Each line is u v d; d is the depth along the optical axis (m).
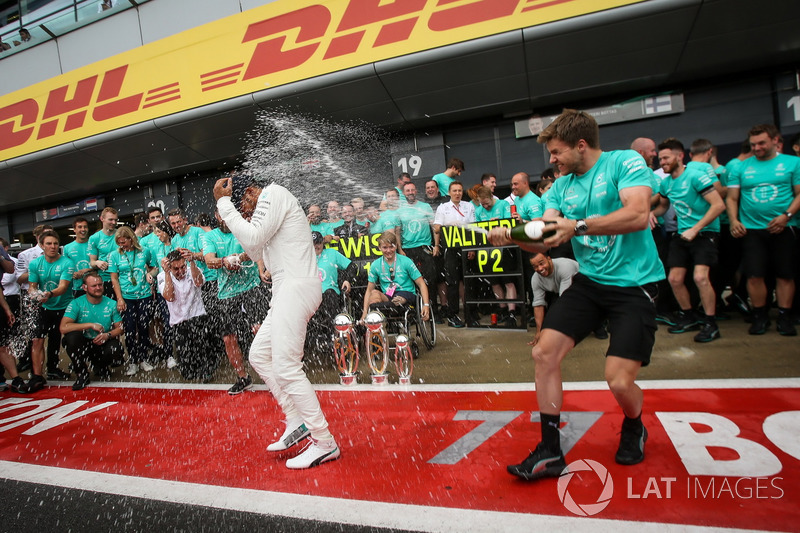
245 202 3.35
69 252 5.97
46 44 9.48
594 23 6.29
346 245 6.27
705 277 4.36
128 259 5.59
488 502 2.16
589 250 2.37
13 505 2.60
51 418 4.12
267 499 2.40
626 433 2.40
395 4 7.00
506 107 7.98
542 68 7.02
